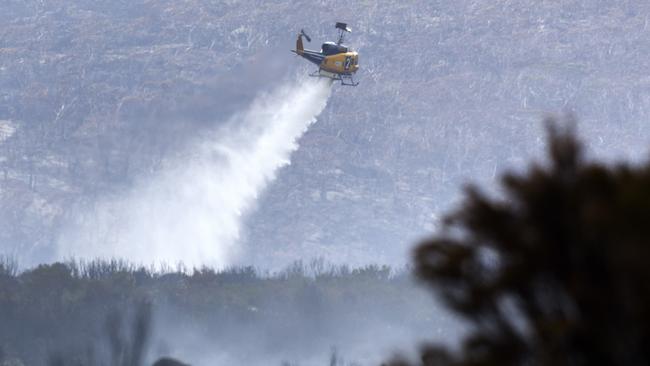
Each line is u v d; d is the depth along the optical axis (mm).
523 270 14844
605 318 14180
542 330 14445
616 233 14031
